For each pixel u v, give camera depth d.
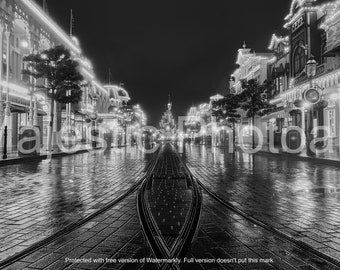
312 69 23.81
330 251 4.71
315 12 36.53
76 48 47.06
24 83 31.16
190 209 7.40
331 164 18.00
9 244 5.02
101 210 7.20
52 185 10.89
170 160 22.78
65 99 26.88
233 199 8.57
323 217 6.64
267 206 7.69
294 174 14.14
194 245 4.98
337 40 30.47
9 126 28.95
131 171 15.44
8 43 24.98
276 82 46.94
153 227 5.89
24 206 7.64
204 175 13.96
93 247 4.86
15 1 29.06
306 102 24.02
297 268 4.14
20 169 15.90
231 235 5.48
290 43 41.12
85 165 18.42
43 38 35.56
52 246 4.91
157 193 9.56
